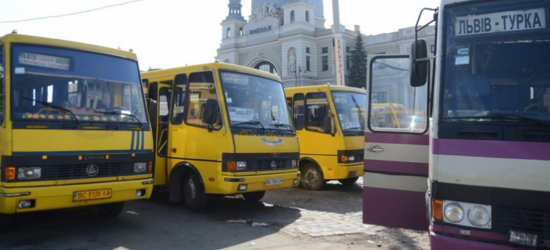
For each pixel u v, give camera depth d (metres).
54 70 6.15
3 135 5.53
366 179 5.76
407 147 5.53
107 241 6.25
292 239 6.59
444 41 4.25
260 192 9.45
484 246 3.63
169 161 8.76
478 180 3.74
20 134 5.55
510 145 3.69
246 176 7.80
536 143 3.62
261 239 6.55
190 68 8.70
